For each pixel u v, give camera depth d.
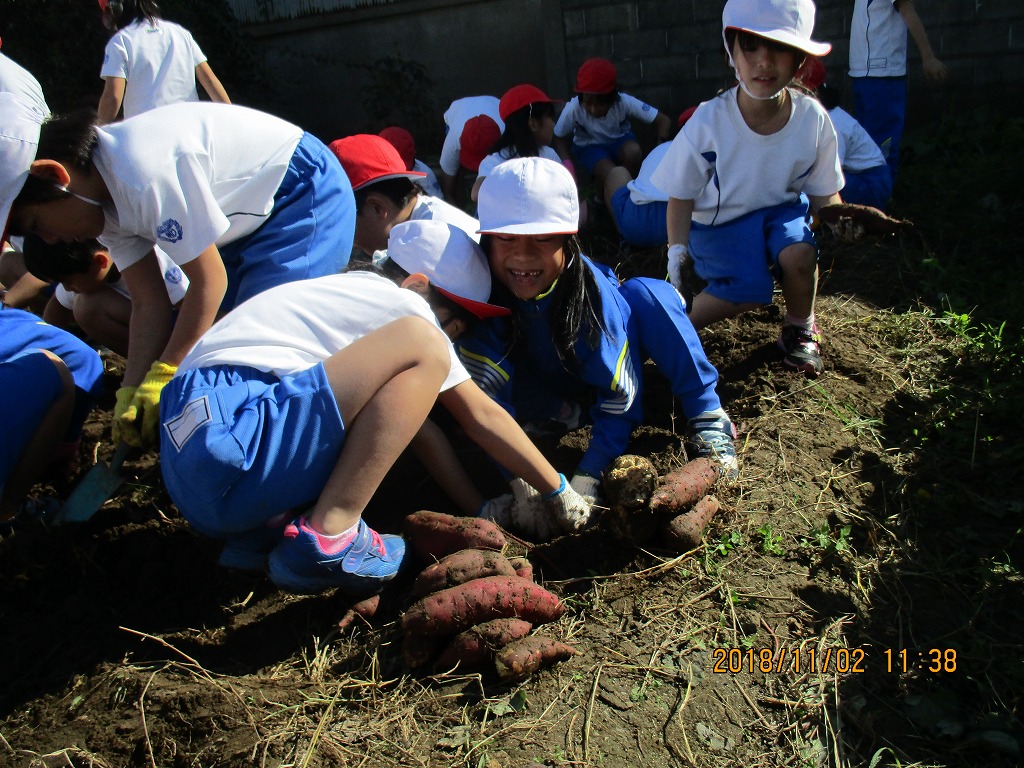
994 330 3.95
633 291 3.09
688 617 2.45
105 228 2.63
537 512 2.74
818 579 2.61
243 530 2.37
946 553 2.76
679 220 3.60
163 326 2.79
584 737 2.11
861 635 2.44
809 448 3.17
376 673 2.30
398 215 3.64
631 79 7.40
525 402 3.27
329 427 2.27
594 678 2.26
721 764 2.08
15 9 7.36
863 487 3.03
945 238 4.89
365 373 2.27
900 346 3.94
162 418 2.31
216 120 2.72
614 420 3.02
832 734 2.15
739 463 3.07
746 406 3.43
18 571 2.77
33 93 2.64
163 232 2.50
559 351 2.86
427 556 2.59
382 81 8.20
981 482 3.07
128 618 2.60
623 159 6.26
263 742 2.12
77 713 2.31
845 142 4.99
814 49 3.12
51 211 2.47
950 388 3.58
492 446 2.55
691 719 2.18
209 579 2.71
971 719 2.21
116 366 4.16
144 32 4.98
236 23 8.12
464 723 2.15
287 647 2.44
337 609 2.54
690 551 2.63
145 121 2.58
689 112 5.88
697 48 7.13
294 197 2.94
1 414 2.73
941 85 6.80
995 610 2.53
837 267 4.64
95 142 2.46
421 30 8.05
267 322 2.39
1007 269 4.53
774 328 3.97
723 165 3.49
